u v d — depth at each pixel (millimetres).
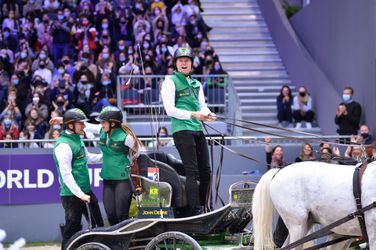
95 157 16547
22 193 21297
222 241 15797
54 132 23156
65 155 15578
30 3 32375
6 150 21297
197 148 15773
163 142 22422
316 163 14359
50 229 21422
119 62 28875
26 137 24219
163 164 15414
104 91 27531
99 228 15148
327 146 21250
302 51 30359
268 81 31328
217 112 26688
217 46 33156
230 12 34906
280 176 14391
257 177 21141
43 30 31016
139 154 15531
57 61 30641
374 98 24469
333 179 13914
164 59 29281
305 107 27953
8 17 31656
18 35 30641
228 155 22250
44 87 26562
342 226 13844
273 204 14531
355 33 26219
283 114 27953
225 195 21172
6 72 28594
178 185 15336
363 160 14109
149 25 31656
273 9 33562
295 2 36656
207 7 35281
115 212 15680
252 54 32750
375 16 24469
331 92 27016
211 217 14875
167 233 14719
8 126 24609
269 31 34094
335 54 28453
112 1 32219
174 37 31328
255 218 14547
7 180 21281
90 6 32000
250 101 29703
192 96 15680
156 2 33031
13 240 21297
